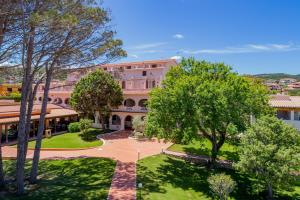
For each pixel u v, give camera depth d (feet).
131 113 150.30
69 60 65.31
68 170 77.92
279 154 57.26
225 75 86.74
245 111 79.15
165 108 79.71
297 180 72.95
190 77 80.28
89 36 63.31
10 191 59.93
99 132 143.02
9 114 116.98
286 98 131.13
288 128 62.08
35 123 129.18
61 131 142.20
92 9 57.77
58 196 57.26
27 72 58.95
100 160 87.86
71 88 182.39
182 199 60.18
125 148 107.96
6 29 51.72
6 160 87.40
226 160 91.97
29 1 50.24
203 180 74.54
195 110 73.10
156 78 165.48
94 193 59.47
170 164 88.02
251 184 74.02
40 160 87.81
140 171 78.43
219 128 74.64
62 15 51.01
